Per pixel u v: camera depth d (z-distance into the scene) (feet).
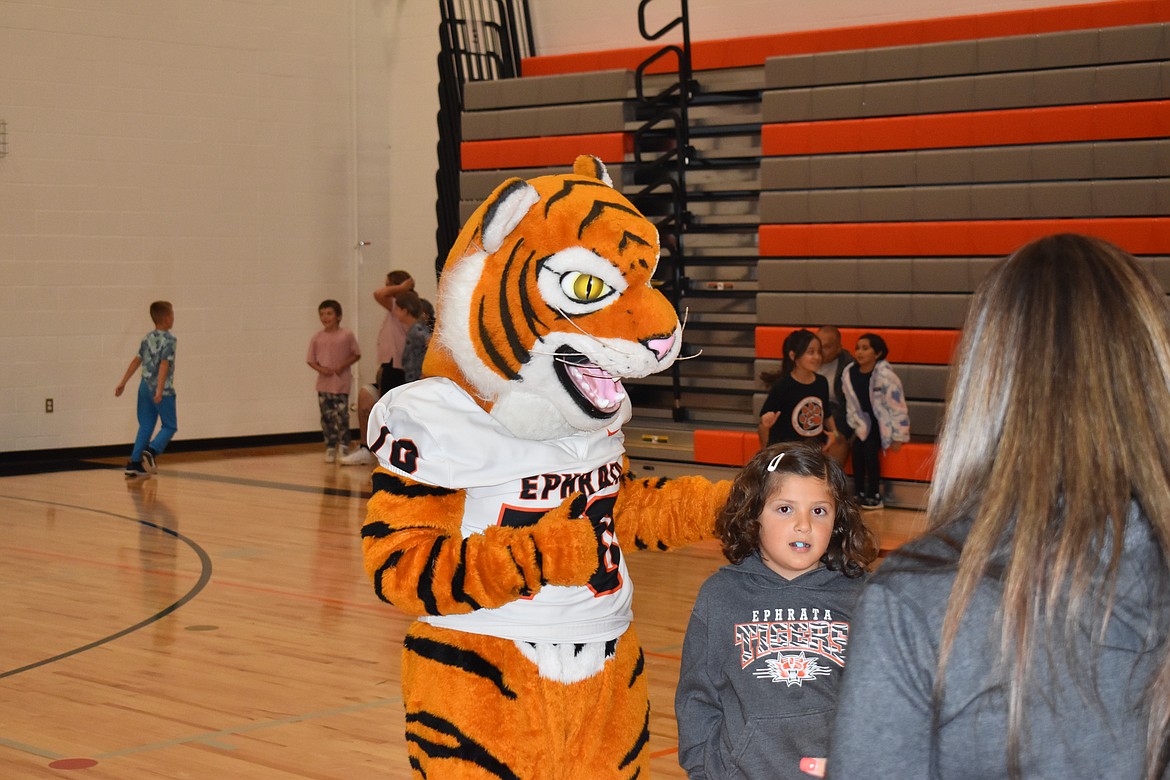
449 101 37.73
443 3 37.83
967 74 29.40
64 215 38.42
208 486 33.68
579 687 7.63
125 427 40.01
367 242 44.45
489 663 7.54
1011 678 3.92
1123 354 4.11
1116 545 3.89
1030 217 28.84
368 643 18.04
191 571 22.93
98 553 24.47
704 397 33.73
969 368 4.40
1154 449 4.00
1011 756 3.93
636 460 32.60
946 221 29.71
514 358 7.76
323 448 42.86
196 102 40.88
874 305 30.48
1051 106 28.60
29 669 16.43
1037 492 4.01
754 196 33.35
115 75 39.19
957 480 4.33
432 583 7.10
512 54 38.83
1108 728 3.89
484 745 7.45
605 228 7.89
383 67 44.06
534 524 7.63
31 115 37.70
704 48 34.58
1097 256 4.30
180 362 41.01
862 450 29.04
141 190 39.88
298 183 43.19
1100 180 28.14
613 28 37.96
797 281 31.40
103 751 13.25
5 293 37.45
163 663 16.83
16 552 24.41
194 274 41.11
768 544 8.29
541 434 7.82
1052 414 4.09
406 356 34.86
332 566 23.54
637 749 7.95
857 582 8.43
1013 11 30.32
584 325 7.78
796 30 34.42
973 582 4.01
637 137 34.45
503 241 7.94
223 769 12.76
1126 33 27.81
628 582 8.20
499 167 35.81
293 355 43.52
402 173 44.16
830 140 30.86
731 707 8.22
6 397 37.63
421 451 7.57
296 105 42.96
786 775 7.85
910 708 4.12
